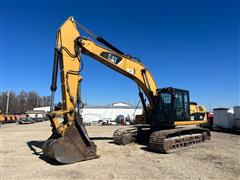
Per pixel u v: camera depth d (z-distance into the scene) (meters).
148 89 14.12
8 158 10.36
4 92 97.50
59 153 8.94
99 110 69.62
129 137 14.65
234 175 7.95
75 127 9.55
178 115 14.07
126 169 8.52
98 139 17.31
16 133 22.69
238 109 24.45
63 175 7.74
